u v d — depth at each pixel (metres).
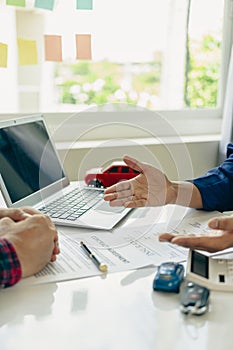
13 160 1.01
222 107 1.84
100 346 0.54
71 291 0.67
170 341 0.55
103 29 1.63
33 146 1.12
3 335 0.56
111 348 0.53
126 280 0.70
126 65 1.73
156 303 0.63
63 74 1.66
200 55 1.81
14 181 0.99
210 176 1.13
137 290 0.67
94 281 0.70
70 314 0.60
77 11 1.55
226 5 1.76
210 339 0.55
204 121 1.81
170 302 0.64
